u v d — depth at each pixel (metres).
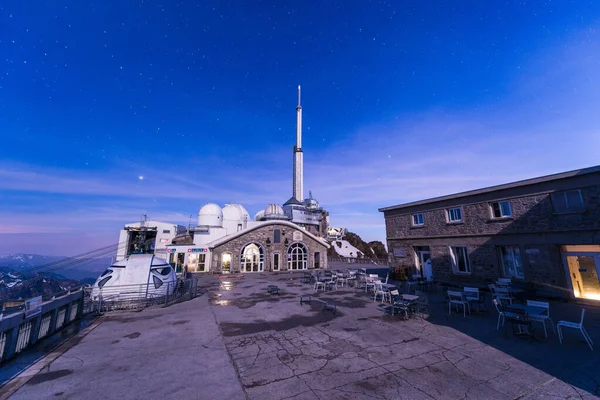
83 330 9.12
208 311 11.69
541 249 13.28
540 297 12.85
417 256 20.64
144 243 33.91
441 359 6.40
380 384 5.29
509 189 14.83
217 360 6.55
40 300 7.94
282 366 6.16
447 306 11.65
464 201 17.22
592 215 11.59
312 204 64.31
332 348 7.20
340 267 36.84
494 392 4.95
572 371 5.65
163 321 10.17
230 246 30.28
